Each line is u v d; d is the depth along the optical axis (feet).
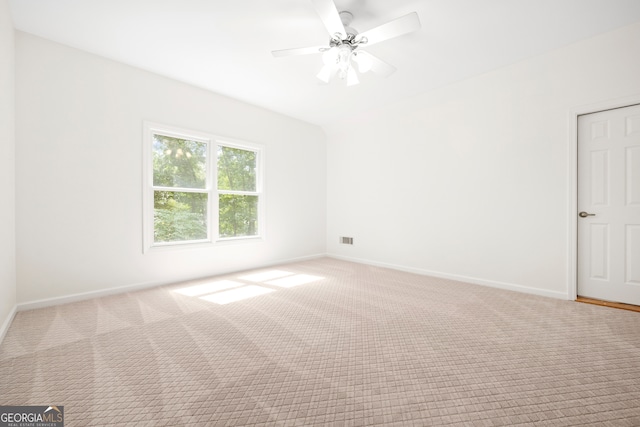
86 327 7.61
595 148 9.42
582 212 9.70
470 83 11.82
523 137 10.69
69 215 9.57
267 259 15.67
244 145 14.55
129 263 10.89
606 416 4.39
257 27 8.43
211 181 13.33
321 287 11.55
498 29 8.43
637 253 8.82
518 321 8.00
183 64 10.72
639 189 8.73
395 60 10.24
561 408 4.56
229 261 14.03
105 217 10.32
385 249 15.56
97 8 7.66
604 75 8.90
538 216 10.41
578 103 9.43
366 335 7.16
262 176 15.38
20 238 8.68
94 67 10.03
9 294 7.82
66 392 4.91
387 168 15.47
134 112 10.95
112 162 10.44
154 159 11.75
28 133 8.79
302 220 17.44
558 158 9.91
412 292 10.85
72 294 9.64
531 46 9.35
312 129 17.99
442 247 13.21
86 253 9.92
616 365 5.76
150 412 4.43
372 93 13.28
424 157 13.84
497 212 11.44
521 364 5.81
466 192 12.36
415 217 14.24
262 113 15.29
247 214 15.02
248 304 9.48
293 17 7.96
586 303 9.39
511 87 10.96
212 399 4.75
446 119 13.00
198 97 12.78
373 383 5.19
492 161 11.55
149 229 11.42
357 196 17.01
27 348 6.46
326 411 4.48
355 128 17.06
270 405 4.61
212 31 8.65
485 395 4.86
